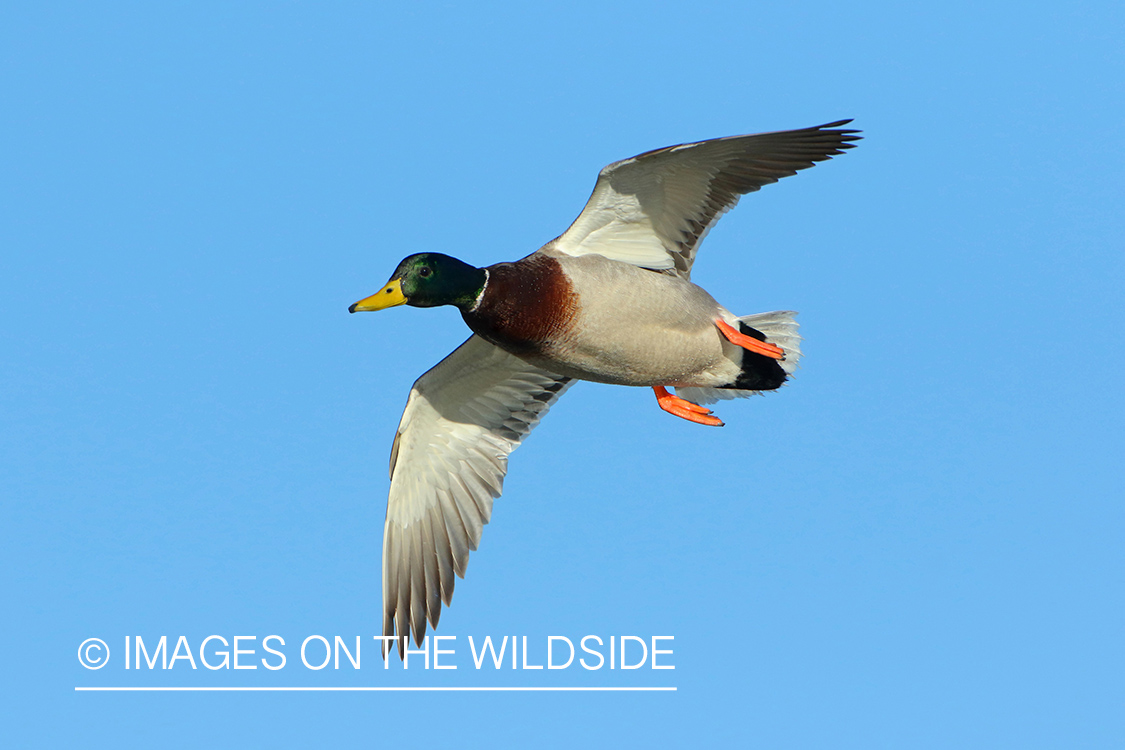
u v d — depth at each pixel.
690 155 10.48
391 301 10.41
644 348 10.93
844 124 10.17
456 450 12.64
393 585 12.47
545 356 10.90
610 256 11.23
